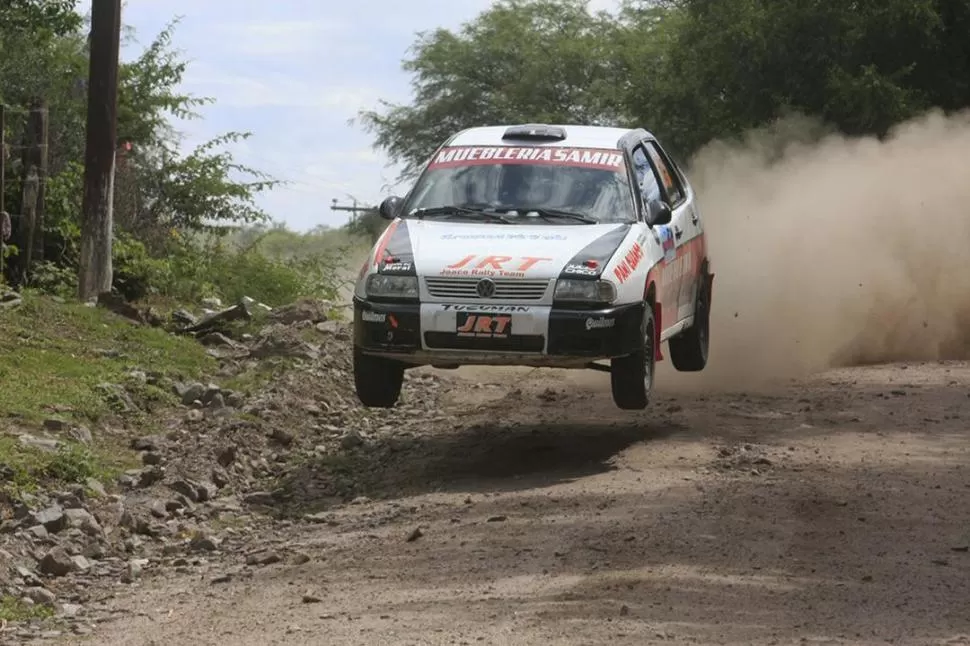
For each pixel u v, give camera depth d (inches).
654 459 556.7
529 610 370.0
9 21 1221.7
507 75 3351.4
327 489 555.5
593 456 573.0
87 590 432.8
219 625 378.9
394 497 533.3
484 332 541.3
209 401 673.0
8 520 480.7
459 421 666.8
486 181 603.8
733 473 529.0
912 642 340.2
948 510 473.7
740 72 1489.9
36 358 703.7
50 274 930.1
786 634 346.3
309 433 648.4
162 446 592.1
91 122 903.7
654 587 386.6
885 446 580.1
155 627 382.6
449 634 351.3
